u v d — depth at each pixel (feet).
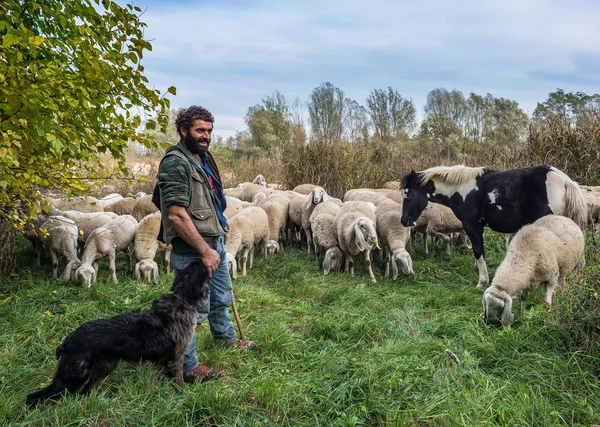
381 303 20.79
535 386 13.00
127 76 14.10
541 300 19.80
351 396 12.29
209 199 12.94
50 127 11.95
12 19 12.69
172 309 12.13
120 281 24.57
